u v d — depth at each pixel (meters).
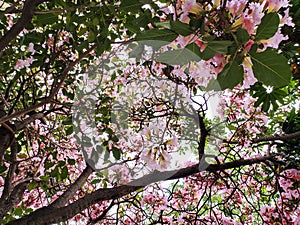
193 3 0.82
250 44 0.79
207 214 3.03
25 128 2.20
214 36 0.77
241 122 2.88
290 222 2.54
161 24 0.76
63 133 2.68
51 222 1.86
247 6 0.83
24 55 1.94
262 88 2.36
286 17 0.94
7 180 1.93
